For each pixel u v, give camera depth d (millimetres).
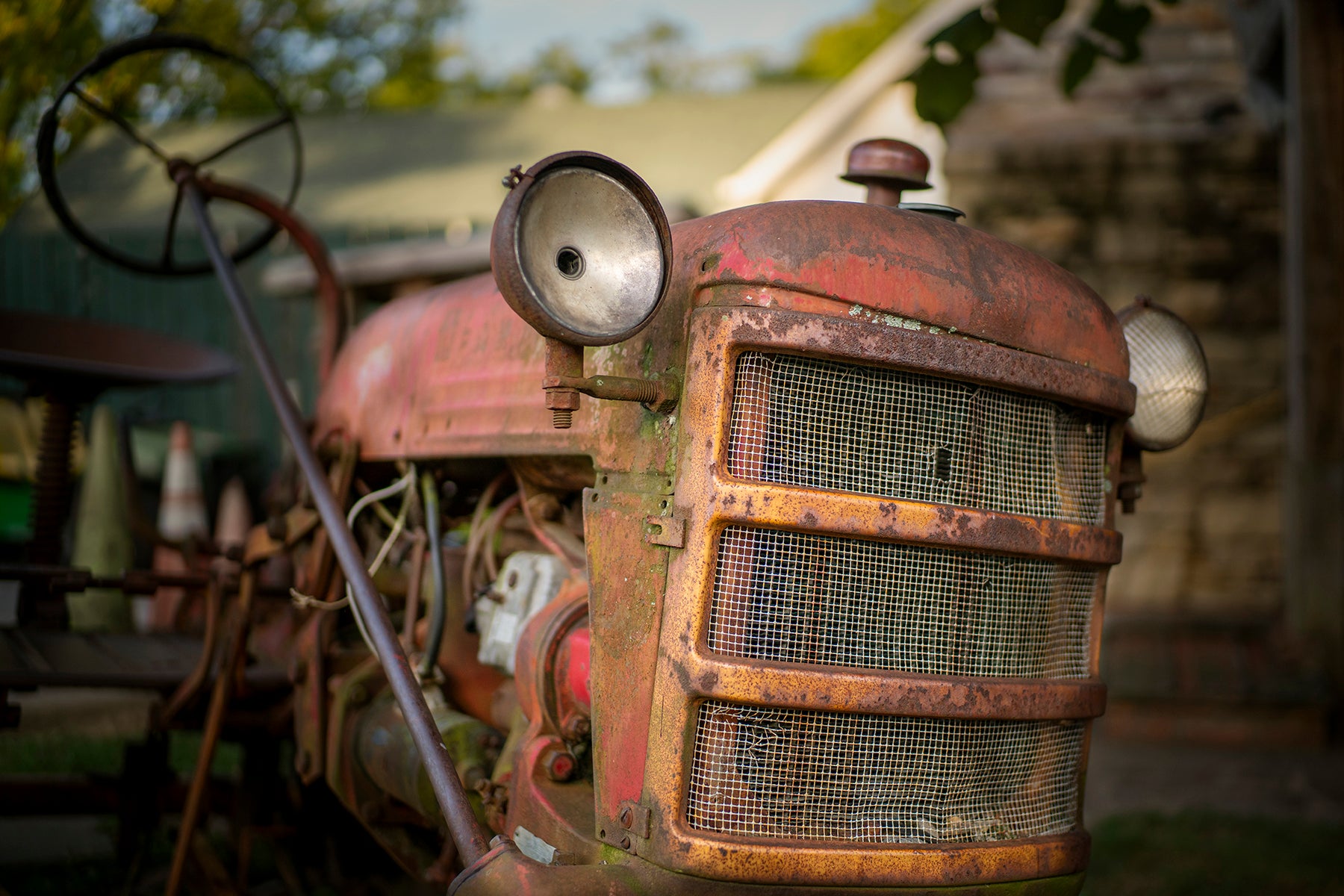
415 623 2830
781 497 1868
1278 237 7812
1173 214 7941
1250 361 7777
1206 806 4977
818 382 1947
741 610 1887
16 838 4074
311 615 3133
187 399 12188
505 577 2514
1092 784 5406
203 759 3092
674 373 1961
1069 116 8141
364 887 3465
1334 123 6340
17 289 12859
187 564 4020
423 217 13539
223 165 15758
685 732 1861
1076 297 2191
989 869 2006
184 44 3381
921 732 2008
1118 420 2291
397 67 19719
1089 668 2281
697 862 1831
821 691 1886
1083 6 8141
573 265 1888
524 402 2367
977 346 2010
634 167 15492
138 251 12852
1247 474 7625
